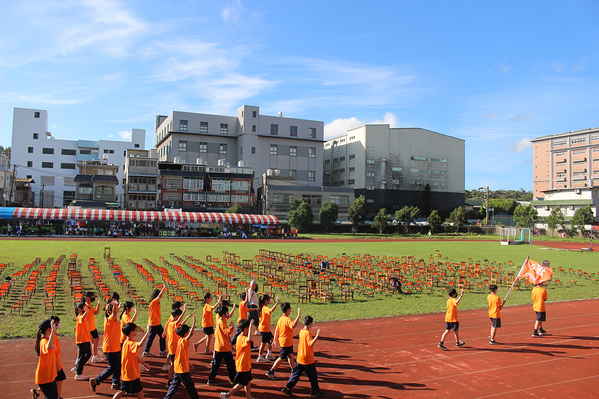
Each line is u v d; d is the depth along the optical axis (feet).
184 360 27.45
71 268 83.05
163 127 370.32
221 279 79.25
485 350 40.96
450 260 127.65
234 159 350.23
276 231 245.45
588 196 305.94
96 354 36.45
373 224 287.07
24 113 336.49
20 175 331.16
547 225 306.55
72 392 29.78
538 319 46.03
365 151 397.19
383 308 59.67
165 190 269.64
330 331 47.26
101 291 59.06
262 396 29.99
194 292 63.00
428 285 81.25
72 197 343.26
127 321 32.53
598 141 366.84
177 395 29.66
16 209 190.39
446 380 33.27
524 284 83.61
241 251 140.46
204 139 340.59
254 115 344.28
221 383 32.17
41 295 61.26
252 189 296.51
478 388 31.73
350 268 96.22
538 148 416.67
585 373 35.14
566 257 140.26
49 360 25.70
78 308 33.35
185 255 113.39
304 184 361.71
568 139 390.63
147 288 68.85
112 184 252.21
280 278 81.46
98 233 207.62
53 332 26.07
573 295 72.84
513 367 36.35
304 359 29.43
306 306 60.59
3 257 104.73
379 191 396.78
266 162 348.18
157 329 37.52
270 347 38.40
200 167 292.61
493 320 43.06
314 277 88.79
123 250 131.44
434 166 427.33
